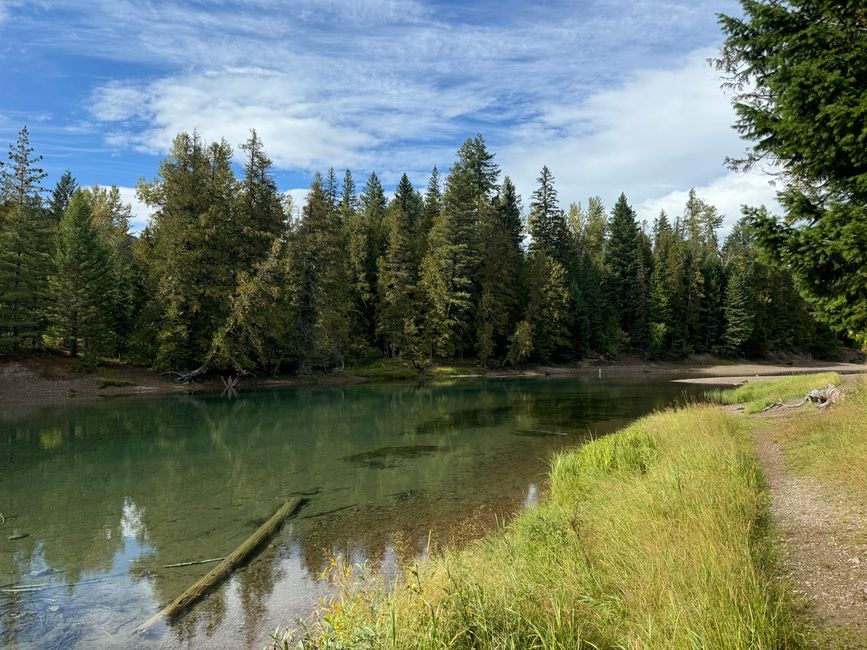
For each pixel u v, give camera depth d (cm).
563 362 6016
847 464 827
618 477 945
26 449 1688
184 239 3622
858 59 678
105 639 586
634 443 1203
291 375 4391
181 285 3584
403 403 2931
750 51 859
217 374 4034
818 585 468
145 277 4009
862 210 662
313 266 4384
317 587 709
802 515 673
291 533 926
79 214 3956
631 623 401
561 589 462
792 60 771
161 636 589
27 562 809
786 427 1328
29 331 3391
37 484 1270
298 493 1179
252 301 3706
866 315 741
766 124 770
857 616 404
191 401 3034
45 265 3500
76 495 1174
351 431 2002
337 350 4594
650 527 583
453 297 5144
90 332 3475
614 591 470
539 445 1680
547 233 6512
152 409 2680
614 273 6638
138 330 3694
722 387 3775
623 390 3641
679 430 1312
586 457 1136
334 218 5053
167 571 773
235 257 3997
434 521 975
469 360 5459
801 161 793
